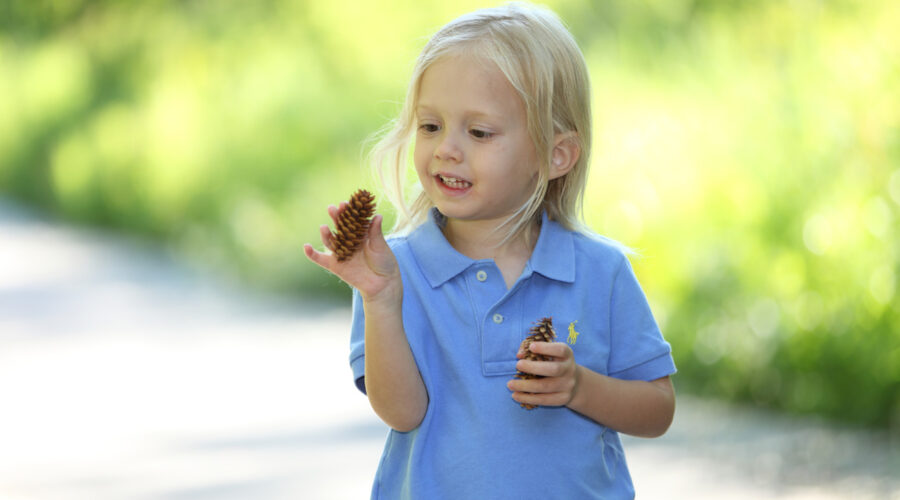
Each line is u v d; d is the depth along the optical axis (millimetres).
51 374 8617
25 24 22422
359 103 13820
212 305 11805
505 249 2758
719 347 7449
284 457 6465
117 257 16047
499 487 2584
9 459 6441
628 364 2748
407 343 2602
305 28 15352
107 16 19797
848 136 7520
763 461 6133
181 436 6906
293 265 12625
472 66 2617
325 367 8781
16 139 24156
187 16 17859
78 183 20469
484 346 2641
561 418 2639
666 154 8258
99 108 20156
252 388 8133
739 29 10328
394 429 2662
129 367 8844
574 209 2842
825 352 6988
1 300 12188
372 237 2518
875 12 8922
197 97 16750
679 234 7902
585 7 12266
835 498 5504
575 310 2711
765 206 7625
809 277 7223
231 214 14219
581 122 2787
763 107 8250
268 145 14227
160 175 17406
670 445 6465
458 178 2635
